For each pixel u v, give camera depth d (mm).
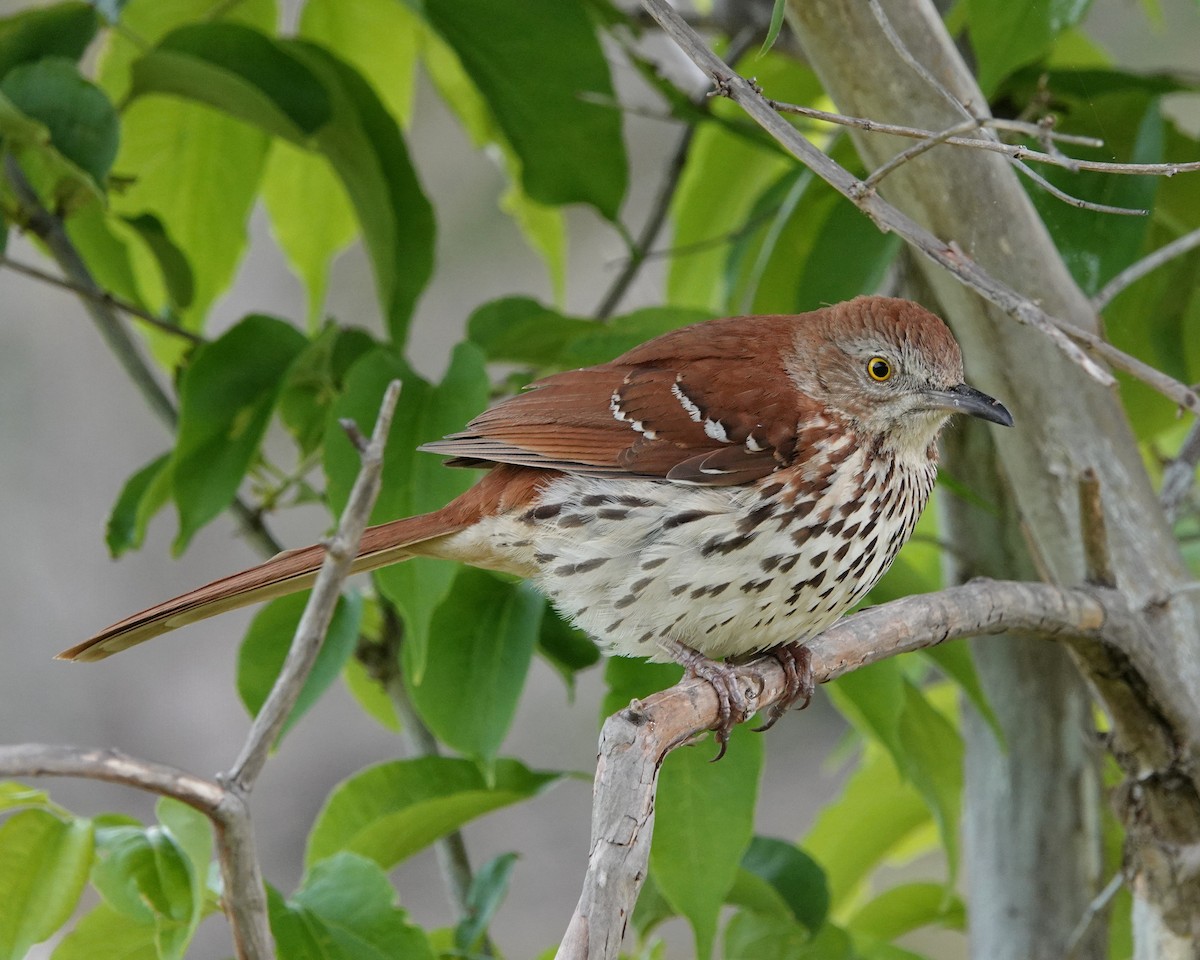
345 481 6688
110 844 5191
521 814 16703
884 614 6000
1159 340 8234
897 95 6441
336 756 16578
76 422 16859
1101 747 8258
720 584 6605
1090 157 7824
